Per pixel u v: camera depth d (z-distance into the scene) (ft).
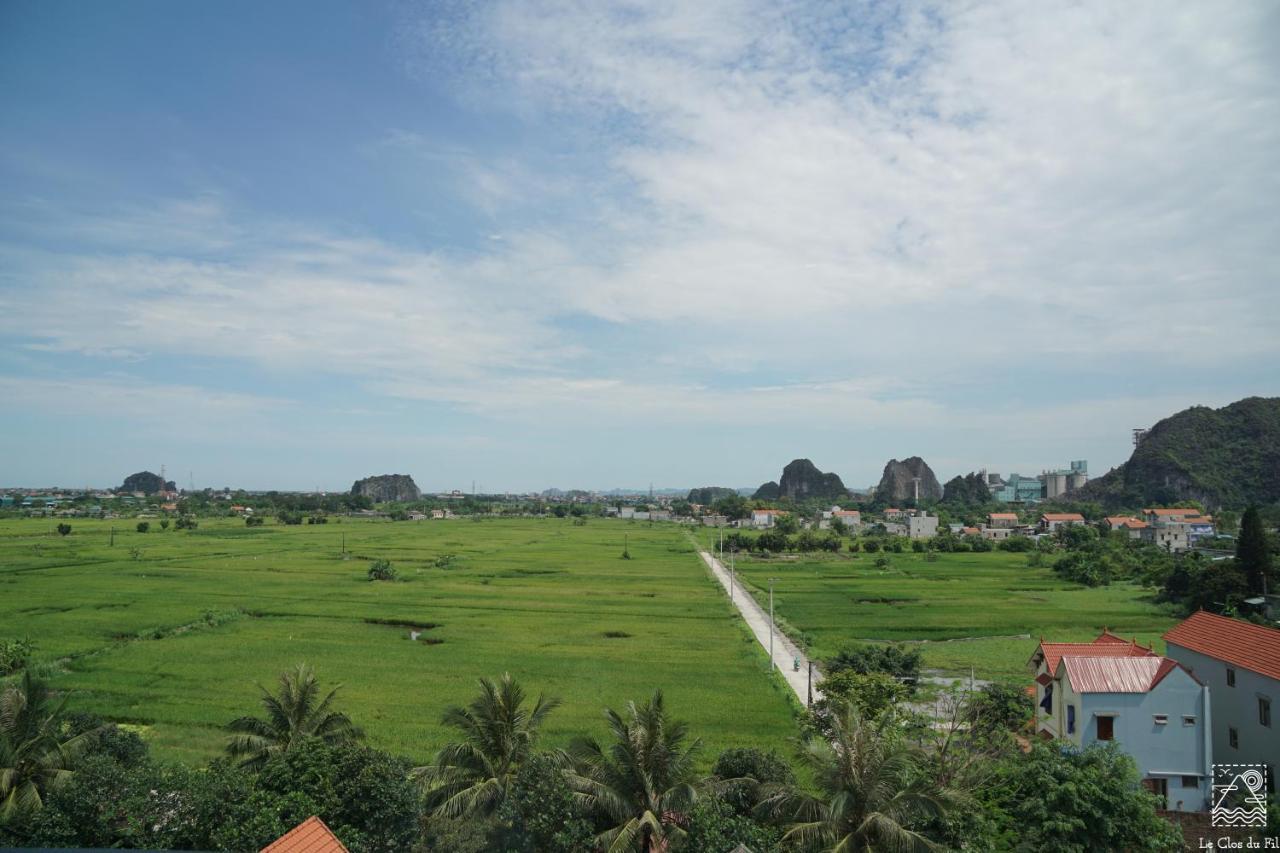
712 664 221.87
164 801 97.45
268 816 93.61
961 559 546.67
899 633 276.00
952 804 91.30
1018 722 156.76
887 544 616.39
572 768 99.55
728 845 85.87
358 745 111.96
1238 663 135.85
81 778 99.76
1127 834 100.37
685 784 92.68
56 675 198.29
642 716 98.12
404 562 467.52
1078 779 103.19
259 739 116.37
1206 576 321.73
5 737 106.11
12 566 406.82
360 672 207.82
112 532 584.40
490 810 103.96
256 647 233.55
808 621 297.53
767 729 164.35
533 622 284.82
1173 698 130.41
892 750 89.66
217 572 395.34
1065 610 322.96
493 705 112.57
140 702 175.73
